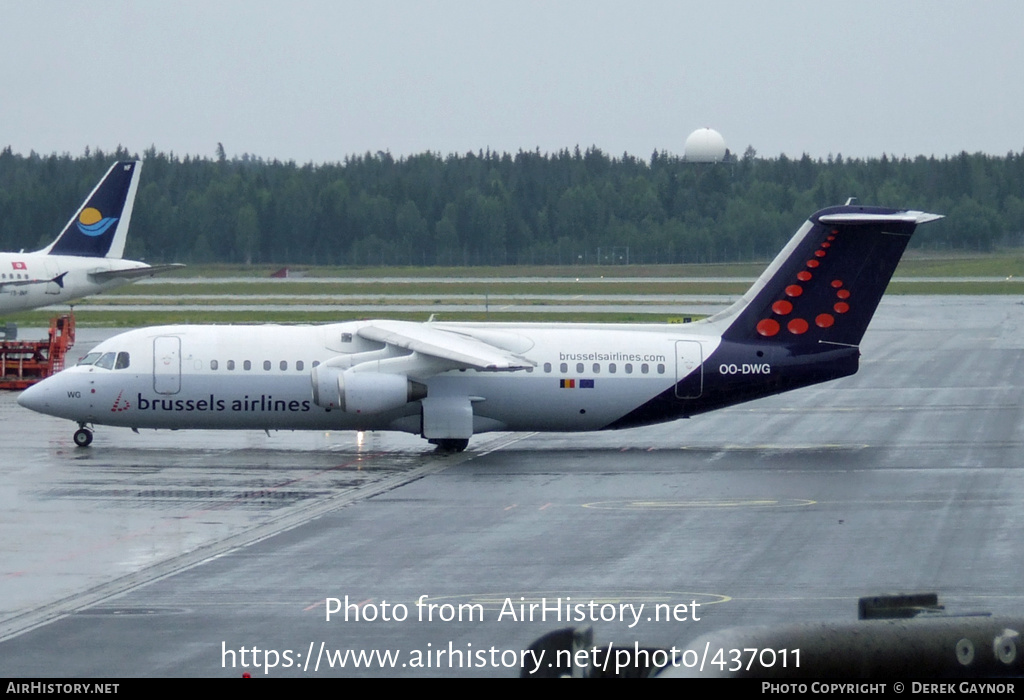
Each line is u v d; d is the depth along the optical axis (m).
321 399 149.88
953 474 138.00
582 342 156.88
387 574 93.31
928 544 103.00
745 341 157.88
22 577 92.62
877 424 180.50
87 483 132.50
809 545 102.81
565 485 132.12
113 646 75.69
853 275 156.62
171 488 129.62
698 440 167.25
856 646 48.28
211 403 154.62
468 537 106.06
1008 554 99.25
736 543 103.69
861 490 128.38
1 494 125.81
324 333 157.12
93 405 154.62
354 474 139.25
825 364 157.88
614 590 88.38
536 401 155.00
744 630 48.47
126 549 101.56
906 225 154.75
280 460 149.38
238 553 100.19
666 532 108.06
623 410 156.38
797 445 161.62
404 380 150.00
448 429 152.88
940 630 49.31
